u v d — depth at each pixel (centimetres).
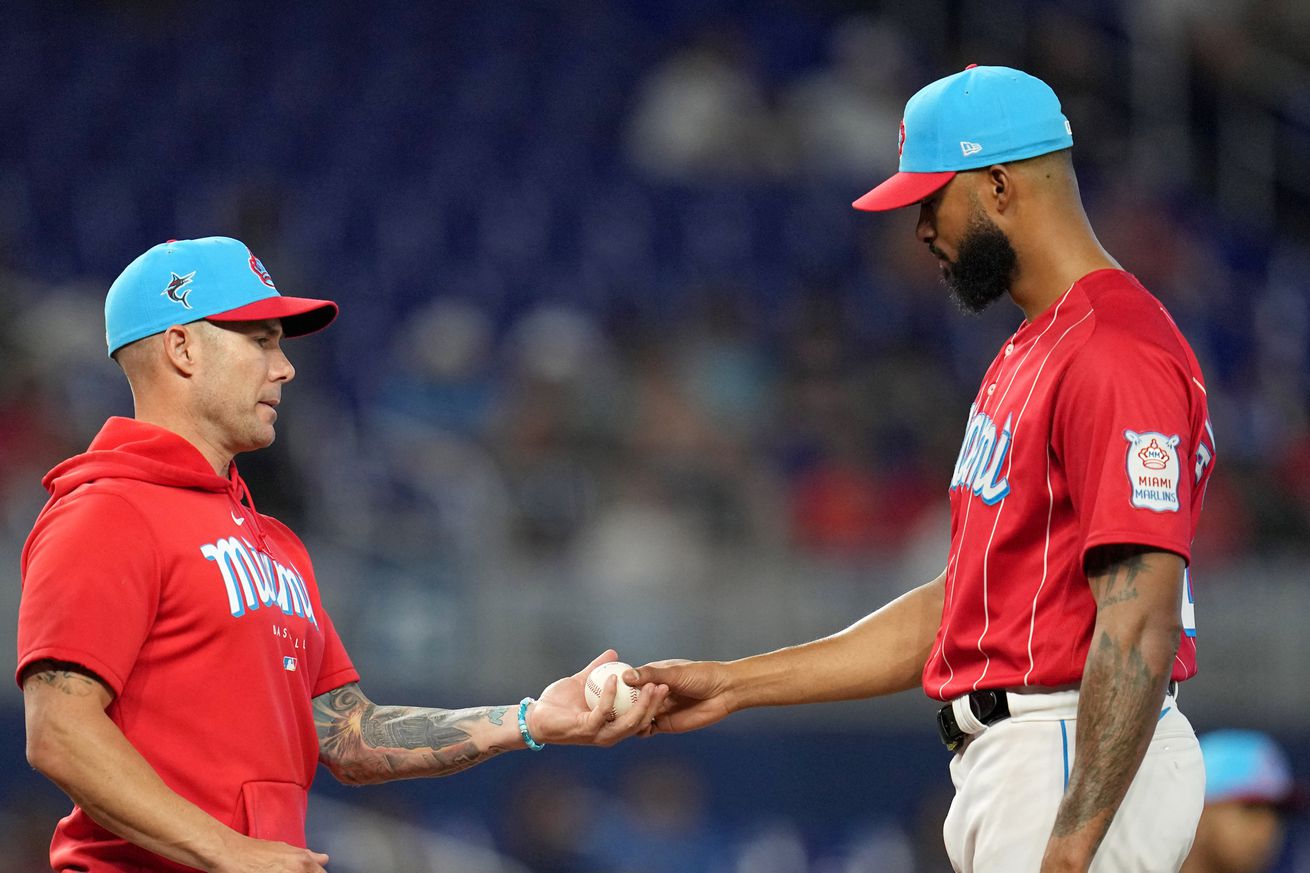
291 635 1440
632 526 4022
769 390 4619
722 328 4772
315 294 5012
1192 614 1356
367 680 3581
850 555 3972
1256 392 4919
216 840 1265
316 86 6028
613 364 4659
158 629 1348
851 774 3591
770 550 4009
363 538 3766
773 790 3581
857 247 5391
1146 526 1227
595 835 3456
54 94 6009
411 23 6303
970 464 1378
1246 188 5916
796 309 4956
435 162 5712
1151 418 1251
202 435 1442
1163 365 1275
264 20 6319
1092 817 1210
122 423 1407
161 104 5956
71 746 1271
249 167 5666
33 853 3112
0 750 3400
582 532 4094
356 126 5850
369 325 4934
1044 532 1309
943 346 4938
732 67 5875
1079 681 1292
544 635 3666
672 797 3516
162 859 1345
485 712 1584
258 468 3622
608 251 5359
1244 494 4197
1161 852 1295
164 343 1427
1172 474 1241
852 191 5616
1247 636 3734
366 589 3628
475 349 4788
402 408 4584
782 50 6081
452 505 4091
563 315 4938
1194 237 5612
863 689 1588
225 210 5216
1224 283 5469
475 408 4606
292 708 1419
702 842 3522
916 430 4506
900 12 6366
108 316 1454
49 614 1293
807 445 4459
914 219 5359
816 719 3606
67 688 1287
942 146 1388
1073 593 1294
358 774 1590
